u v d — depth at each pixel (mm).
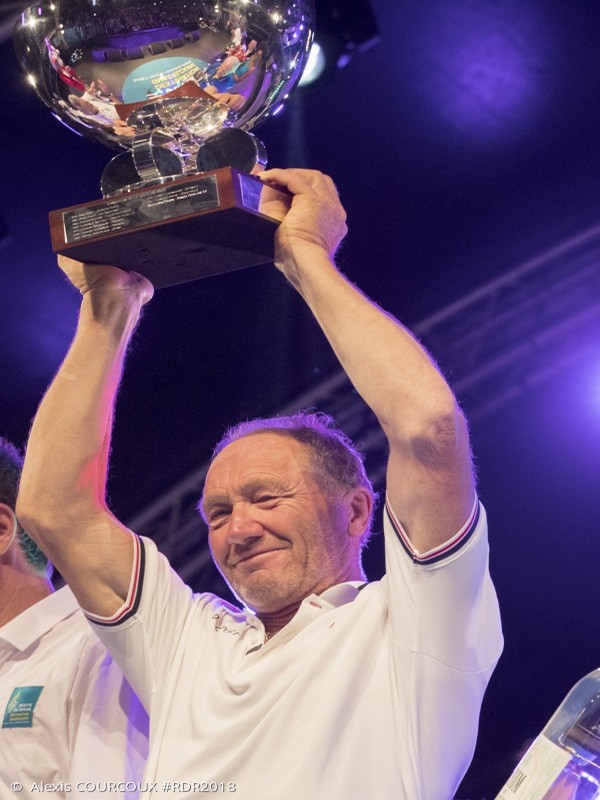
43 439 3291
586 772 2498
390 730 2846
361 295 2959
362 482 3381
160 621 3250
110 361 3322
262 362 9672
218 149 2906
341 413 9352
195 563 9219
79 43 2877
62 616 3793
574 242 9219
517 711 9047
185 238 2830
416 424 2770
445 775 2830
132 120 2998
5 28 7133
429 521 2809
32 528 3271
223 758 2908
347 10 6762
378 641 2963
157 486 9719
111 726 3475
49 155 8383
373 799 2773
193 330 9828
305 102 8898
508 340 9289
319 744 2814
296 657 2977
